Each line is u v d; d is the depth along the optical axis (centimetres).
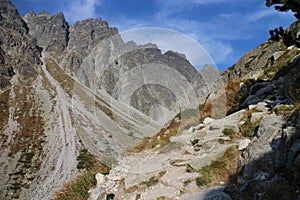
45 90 11800
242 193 730
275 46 2472
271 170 737
